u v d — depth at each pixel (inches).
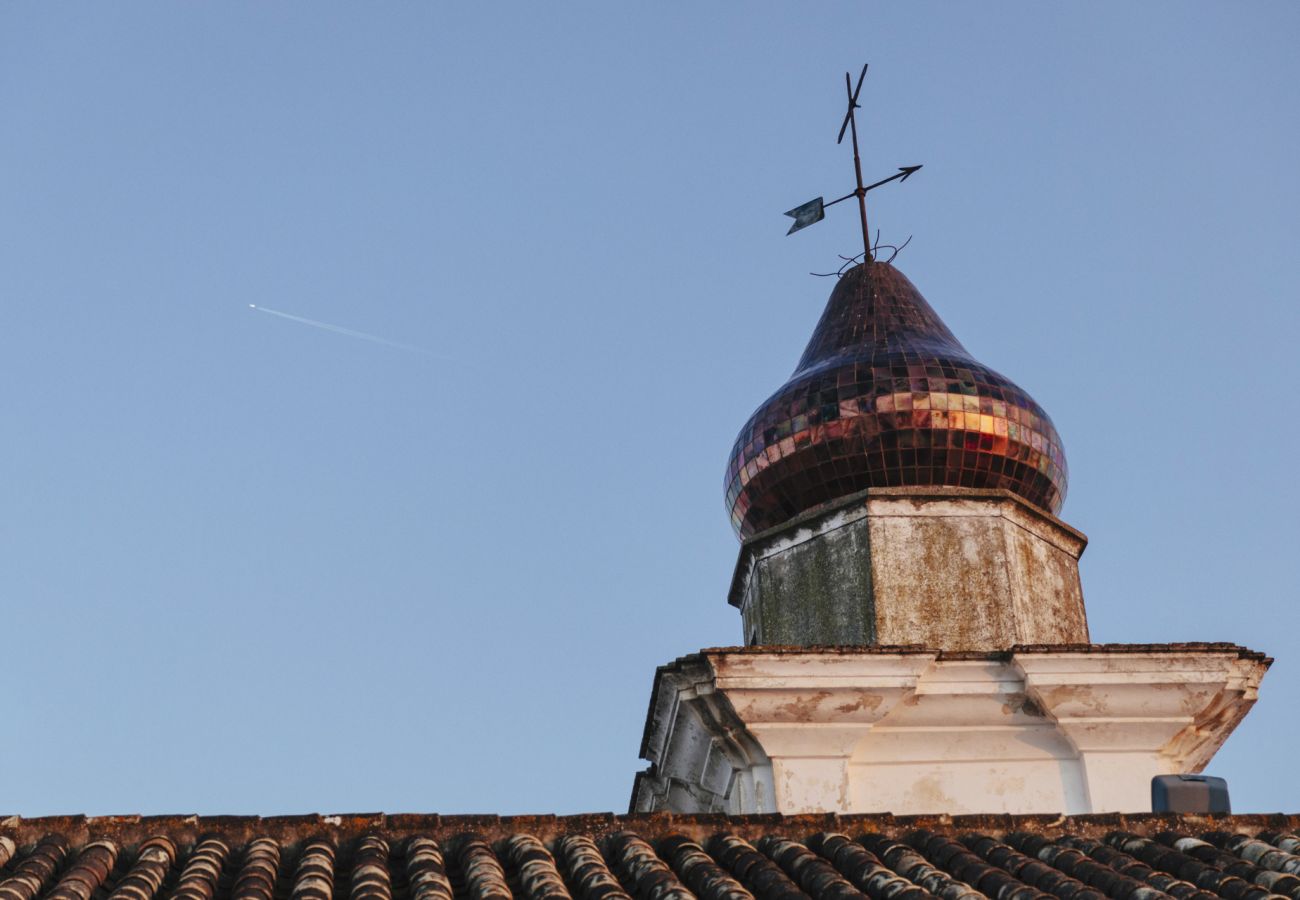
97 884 711.1
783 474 1424.7
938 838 821.2
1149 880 779.4
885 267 1537.9
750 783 1192.8
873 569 1330.0
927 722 1198.9
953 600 1318.9
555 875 744.3
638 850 780.0
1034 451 1422.2
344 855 768.9
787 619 1353.3
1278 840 834.8
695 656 1170.6
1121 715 1204.5
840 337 1481.3
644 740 1258.0
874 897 751.7
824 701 1182.3
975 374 1425.9
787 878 762.8
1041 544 1384.1
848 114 1620.3
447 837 787.4
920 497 1357.0
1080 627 1373.0
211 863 738.2
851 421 1401.3
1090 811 1190.3
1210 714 1211.9
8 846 729.6
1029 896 754.8
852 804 1179.9
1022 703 1200.8
